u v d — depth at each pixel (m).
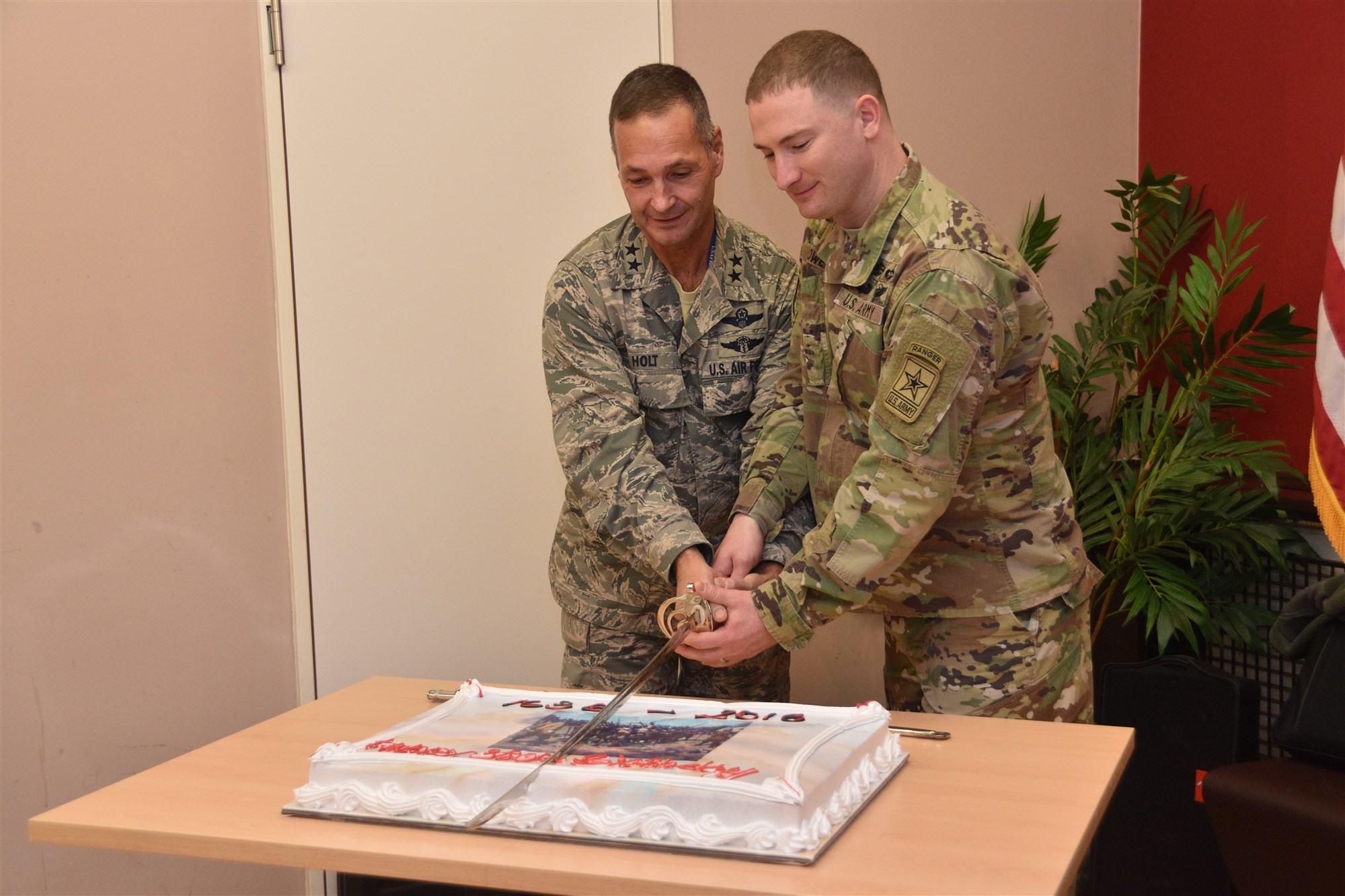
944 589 1.44
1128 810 2.10
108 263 1.88
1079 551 1.50
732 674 1.84
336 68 2.05
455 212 2.14
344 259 2.09
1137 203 2.66
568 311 1.65
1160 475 2.20
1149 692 2.09
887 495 1.25
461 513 2.19
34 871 1.85
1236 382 2.21
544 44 2.15
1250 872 1.75
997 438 1.37
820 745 1.09
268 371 2.06
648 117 1.46
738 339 1.70
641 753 1.10
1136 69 2.67
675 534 1.48
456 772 1.06
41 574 1.85
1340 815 1.62
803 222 2.35
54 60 1.82
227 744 1.31
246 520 2.04
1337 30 2.14
